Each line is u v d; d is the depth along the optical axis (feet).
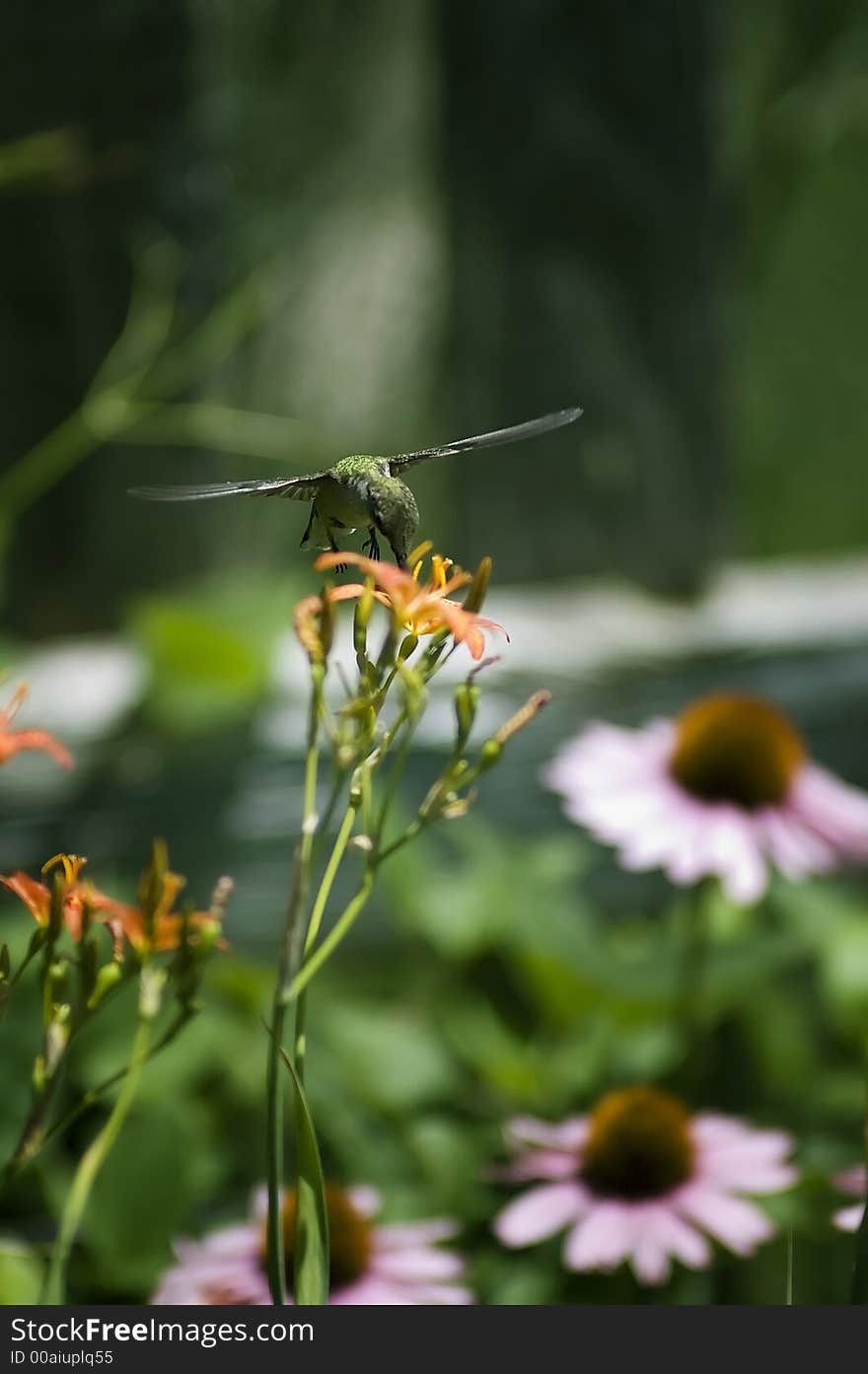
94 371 4.66
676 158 4.84
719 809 4.35
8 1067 4.25
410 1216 4.27
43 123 4.59
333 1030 4.44
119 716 4.69
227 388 4.75
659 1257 3.98
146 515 4.74
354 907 3.11
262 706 4.74
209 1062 4.38
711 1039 4.50
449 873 4.79
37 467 4.61
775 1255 4.09
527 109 4.80
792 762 4.40
